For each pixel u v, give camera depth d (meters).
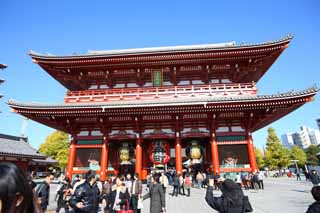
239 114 28.47
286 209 15.13
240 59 30.48
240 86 29.89
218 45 38.25
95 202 8.49
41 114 27.84
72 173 28.61
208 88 30.62
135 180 13.75
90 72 33.47
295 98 24.73
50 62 30.94
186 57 30.06
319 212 5.16
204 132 29.09
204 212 15.28
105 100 30.33
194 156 29.56
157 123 30.08
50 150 73.00
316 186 5.53
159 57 30.23
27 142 39.62
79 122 30.25
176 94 29.66
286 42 28.25
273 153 78.62
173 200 19.89
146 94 30.08
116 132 30.16
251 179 25.89
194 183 30.41
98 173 28.58
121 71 33.03
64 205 14.22
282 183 37.56
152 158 30.47
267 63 32.19
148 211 16.12
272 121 33.66
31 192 2.16
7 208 1.86
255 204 16.97
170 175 30.81
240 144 28.02
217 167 26.89
